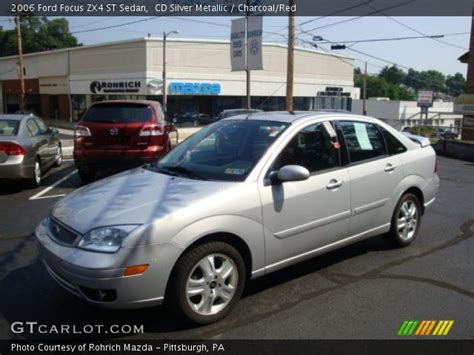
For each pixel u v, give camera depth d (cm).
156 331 363
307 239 437
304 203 428
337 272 483
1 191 902
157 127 891
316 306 405
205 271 366
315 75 5106
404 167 543
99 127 878
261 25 2027
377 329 367
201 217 360
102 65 4256
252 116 498
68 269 340
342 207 466
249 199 389
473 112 2448
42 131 1044
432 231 641
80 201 393
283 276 471
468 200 862
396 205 538
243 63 2147
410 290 439
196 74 4084
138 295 339
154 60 3869
